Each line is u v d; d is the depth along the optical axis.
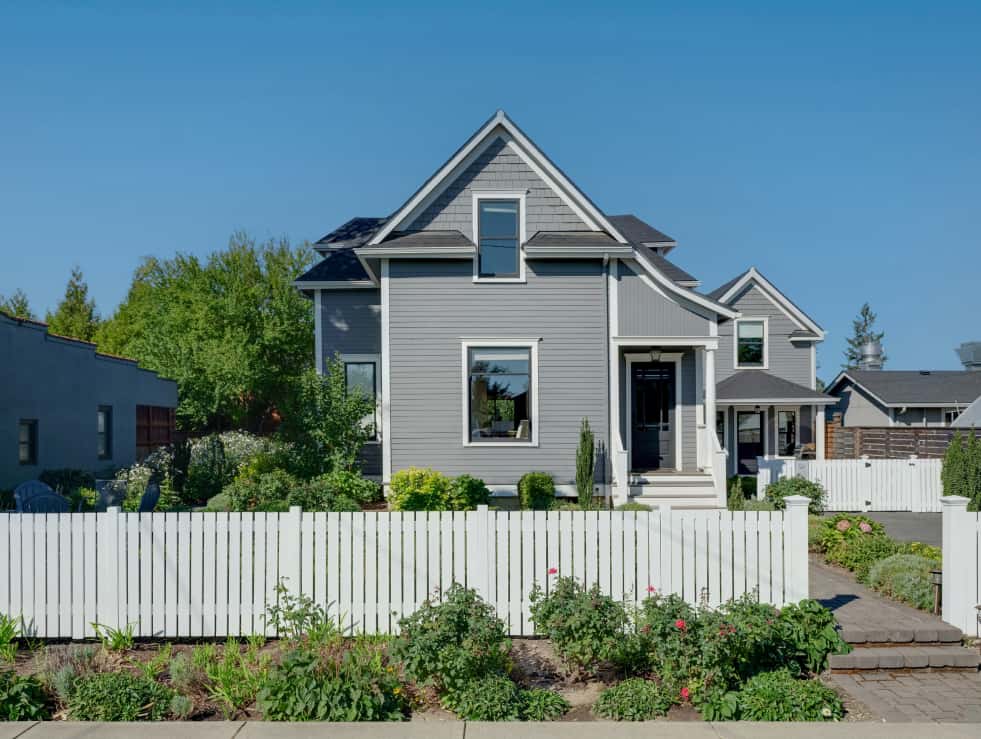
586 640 6.41
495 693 5.96
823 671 7.14
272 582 7.75
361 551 7.78
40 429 16.98
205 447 18.78
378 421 19.03
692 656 6.17
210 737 5.43
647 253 17.98
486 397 15.98
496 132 16.25
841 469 19.64
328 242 21.03
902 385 31.00
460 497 13.92
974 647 7.64
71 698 5.99
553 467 15.85
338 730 5.56
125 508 14.18
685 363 17.77
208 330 34.75
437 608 6.43
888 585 9.40
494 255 16.14
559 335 15.98
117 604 7.67
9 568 7.67
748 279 28.25
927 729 5.68
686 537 7.89
